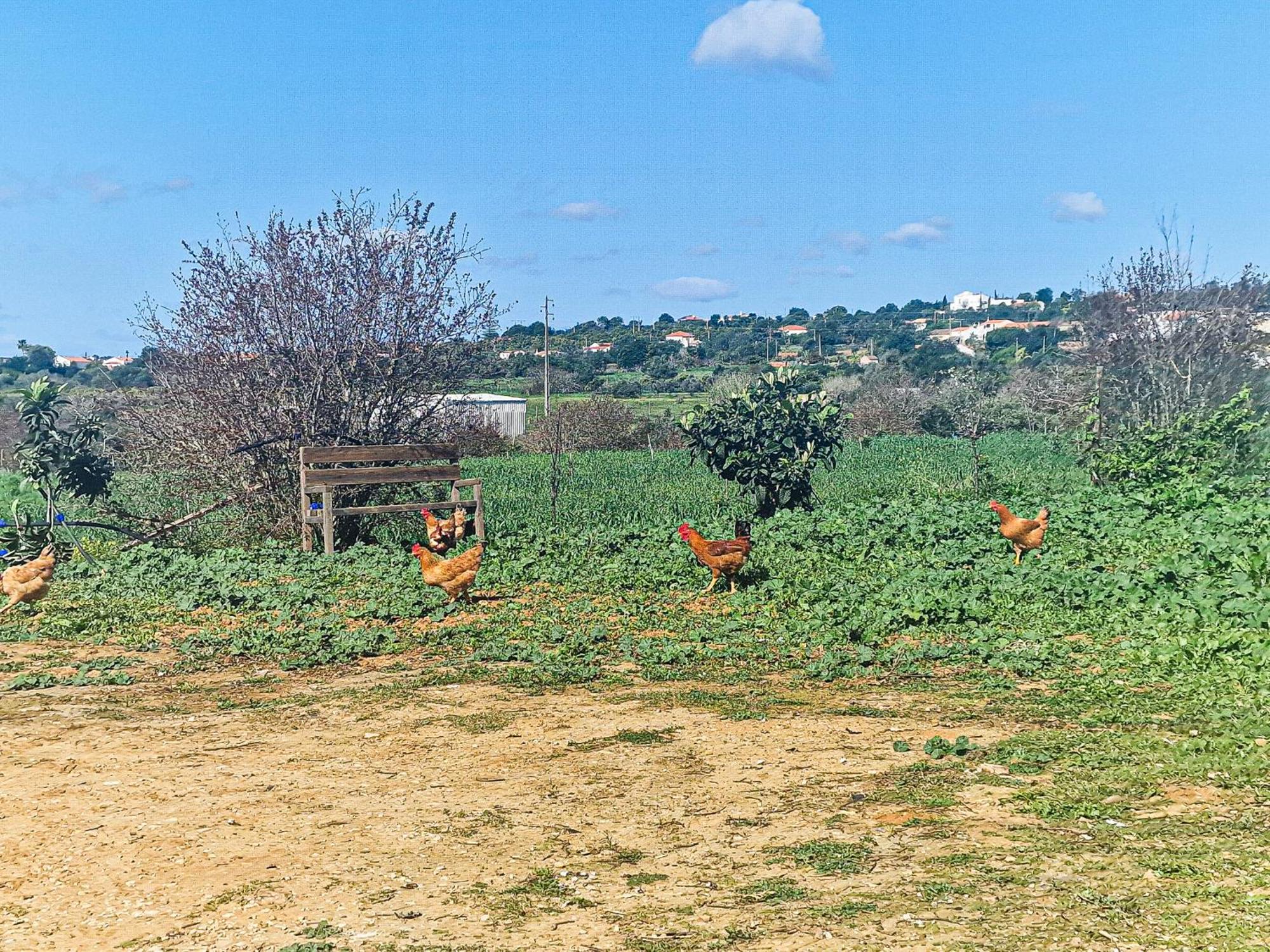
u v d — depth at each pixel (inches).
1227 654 374.0
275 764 302.0
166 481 830.5
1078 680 361.7
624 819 252.4
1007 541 636.1
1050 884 199.5
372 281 767.7
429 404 802.2
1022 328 4188.0
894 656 402.0
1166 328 1012.5
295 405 762.2
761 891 208.7
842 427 872.9
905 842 228.8
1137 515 718.5
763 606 504.1
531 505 957.2
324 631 474.0
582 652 429.7
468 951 191.2
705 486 1119.0
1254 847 207.9
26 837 252.2
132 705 370.3
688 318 7155.5
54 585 613.9
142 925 207.6
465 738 321.4
